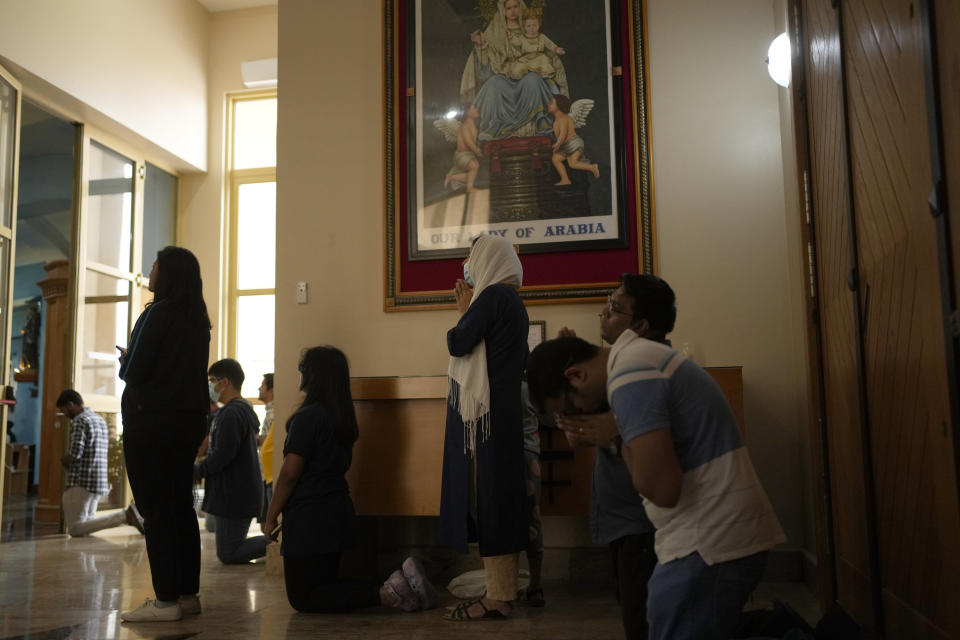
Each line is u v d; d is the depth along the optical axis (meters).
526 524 2.98
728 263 4.09
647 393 1.49
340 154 4.57
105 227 7.11
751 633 2.07
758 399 3.98
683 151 4.20
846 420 2.67
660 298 2.17
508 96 4.38
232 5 8.19
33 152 8.27
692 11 4.27
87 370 6.89
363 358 4.41
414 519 4.27
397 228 4.41
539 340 4.20
